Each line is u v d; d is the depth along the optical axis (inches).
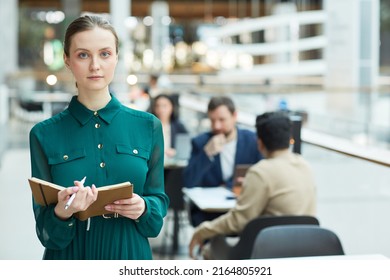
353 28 774.5
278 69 1142.3
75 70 113.7
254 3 1558.8
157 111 329.7
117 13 792.9
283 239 159.8
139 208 111.5
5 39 970.1
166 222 330.0
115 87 733.3
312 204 197.0
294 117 245.0
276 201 191.3
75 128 115.3
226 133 253.3
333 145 232.5
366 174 210.1
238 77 1181.1
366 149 224.1
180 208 295.0
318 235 160.7
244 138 253.9
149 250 120.0
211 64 1428.4
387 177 195.2
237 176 239.8
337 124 537.6
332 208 234.7
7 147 589.0
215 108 249.6
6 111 626.5
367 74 778.2
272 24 1146.0
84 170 113.8
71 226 110.4
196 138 256.7
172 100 330.6
